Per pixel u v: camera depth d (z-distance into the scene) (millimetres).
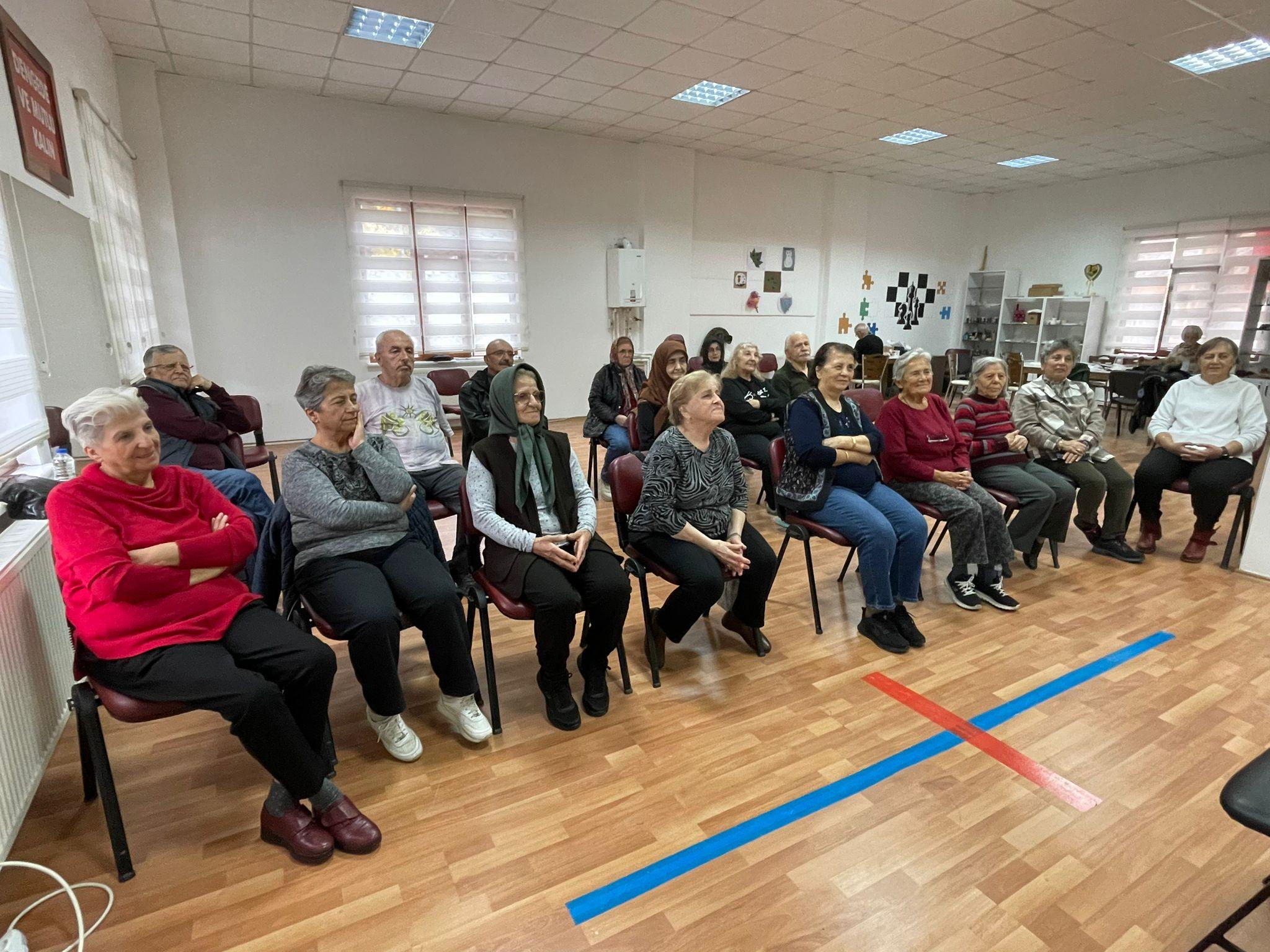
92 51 3938
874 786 1725
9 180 2203
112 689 1391
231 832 1549
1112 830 1578
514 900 1377
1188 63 4820
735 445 2312
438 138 6098
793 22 4129
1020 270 9664
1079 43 4426
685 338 7852
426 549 1961
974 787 1723
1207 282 7719
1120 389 6539
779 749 1870
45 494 1817
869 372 6766
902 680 2234
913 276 9789
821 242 8875
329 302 5938
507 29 4223
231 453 2996
